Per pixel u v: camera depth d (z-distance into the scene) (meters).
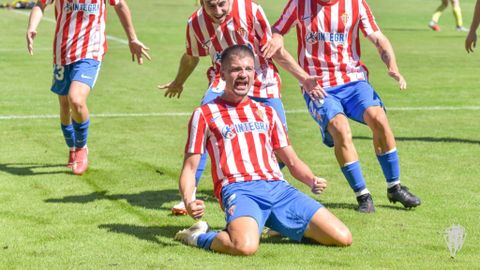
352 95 17.02
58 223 15.30
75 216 15.83
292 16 17.00
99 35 20.03
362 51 47.12
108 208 16.47
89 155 21.69
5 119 26.73
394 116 27.78
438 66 41.16
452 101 30.92
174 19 66.25
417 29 60.84
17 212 16.08
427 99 31.36
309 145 23.22
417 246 13.86
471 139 23.91
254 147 14.19
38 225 15.16
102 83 34.91
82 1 19.69
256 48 16.31
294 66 16.11
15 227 15.00
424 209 16.48
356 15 17.05
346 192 18.00
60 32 19.88
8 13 72.56
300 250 13.54
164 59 42.88
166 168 20.23
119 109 28.89
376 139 16.72
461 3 86.38
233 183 13.97
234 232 13.27
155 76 37.03
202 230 13.98
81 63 19.77
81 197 17.38
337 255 13.26
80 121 19.33
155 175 19.48
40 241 14.11
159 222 15.48
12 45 48.62
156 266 12.64
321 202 17.09
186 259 13.00
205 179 19.25
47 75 36.81
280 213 13.95
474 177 19.27
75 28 19.78
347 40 17.09
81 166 19.56
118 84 34.69
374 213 16.19
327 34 16.98
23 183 18.59
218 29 16.08
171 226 15.20
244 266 12.61
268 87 16.53
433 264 12.76
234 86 14.15
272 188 14.02
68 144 20.27
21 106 29.08
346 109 17.08
